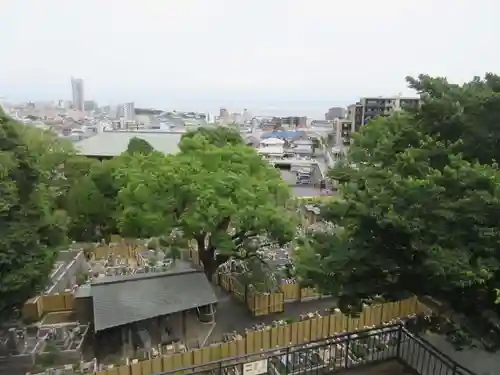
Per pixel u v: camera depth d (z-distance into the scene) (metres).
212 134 30.38
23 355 16.39
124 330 17.84
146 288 19.58
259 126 175.38
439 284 9.45
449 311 11.43
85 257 29.58
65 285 23.89
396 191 9.62
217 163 23.36
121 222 23.34
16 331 17.81
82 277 25.39
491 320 9.88
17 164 15.55
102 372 14.36
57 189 26.19
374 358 12.67
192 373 10.94
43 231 16.70
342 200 11.00
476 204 9.19
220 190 21.22
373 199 9.67
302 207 36.03
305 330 17.83
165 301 18.89
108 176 31.42
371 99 80.00
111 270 26.97
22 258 14.92
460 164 9.85
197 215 20.84
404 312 19.42
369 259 10.05
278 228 21.31
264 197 21.84
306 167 71.19
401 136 11.82
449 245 9.35
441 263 8.80
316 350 12.45
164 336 18.72
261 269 24.23
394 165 11.20
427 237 9.36
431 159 10.74
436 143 10.72
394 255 10.02
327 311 22.11
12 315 16.95
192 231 21.83
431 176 9.64
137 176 22.75
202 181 21.56
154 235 23.05
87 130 112.31
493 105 10.80
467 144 10.91
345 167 13.52
